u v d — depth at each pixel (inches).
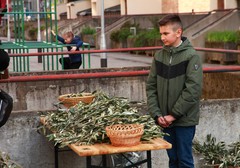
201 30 935.7
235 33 848.9
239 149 278.8
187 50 232.2
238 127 285.1
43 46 568.7
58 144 243.4
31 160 261.3
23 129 260.1
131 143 209.2
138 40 1065.5
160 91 237.5
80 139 217.3
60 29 1499.8
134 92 442.0
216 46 852.0
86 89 432.1
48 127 241.6
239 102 284.5
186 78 231.6
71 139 218.7
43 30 1424.7
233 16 964.0
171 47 234.4
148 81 242.7
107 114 225.9
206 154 278.7
